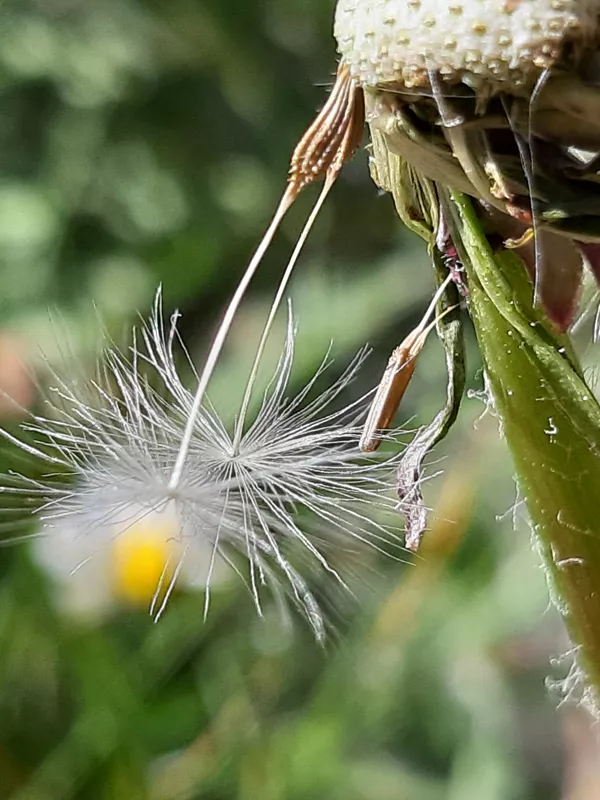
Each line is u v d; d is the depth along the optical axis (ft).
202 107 0.69
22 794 0.40
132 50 0.69
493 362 0.22
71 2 0.69
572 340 0.24
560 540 0.22
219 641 0.43
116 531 0.39
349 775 0.45
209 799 0.43
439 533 0.45
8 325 0.59
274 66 0.70
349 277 0.60
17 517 0.39
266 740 0.44
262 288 0.63
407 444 0.23
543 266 0.21
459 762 0.46
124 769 0.41
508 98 0.20
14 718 0.41
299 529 0.26
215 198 0.67
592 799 0.43
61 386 0.30
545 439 0.22
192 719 0.43
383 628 0.46
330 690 0.46
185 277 0.63
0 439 0.34
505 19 0.19
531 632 0.46
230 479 0.24
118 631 0.42
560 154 0.20
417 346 0.22
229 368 0.54
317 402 0.25
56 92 0.68
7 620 0.41
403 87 0.20
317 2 0.68
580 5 0.19
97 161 0.67
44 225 0.64
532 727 0.46
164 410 0.26
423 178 0.22
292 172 0.21
